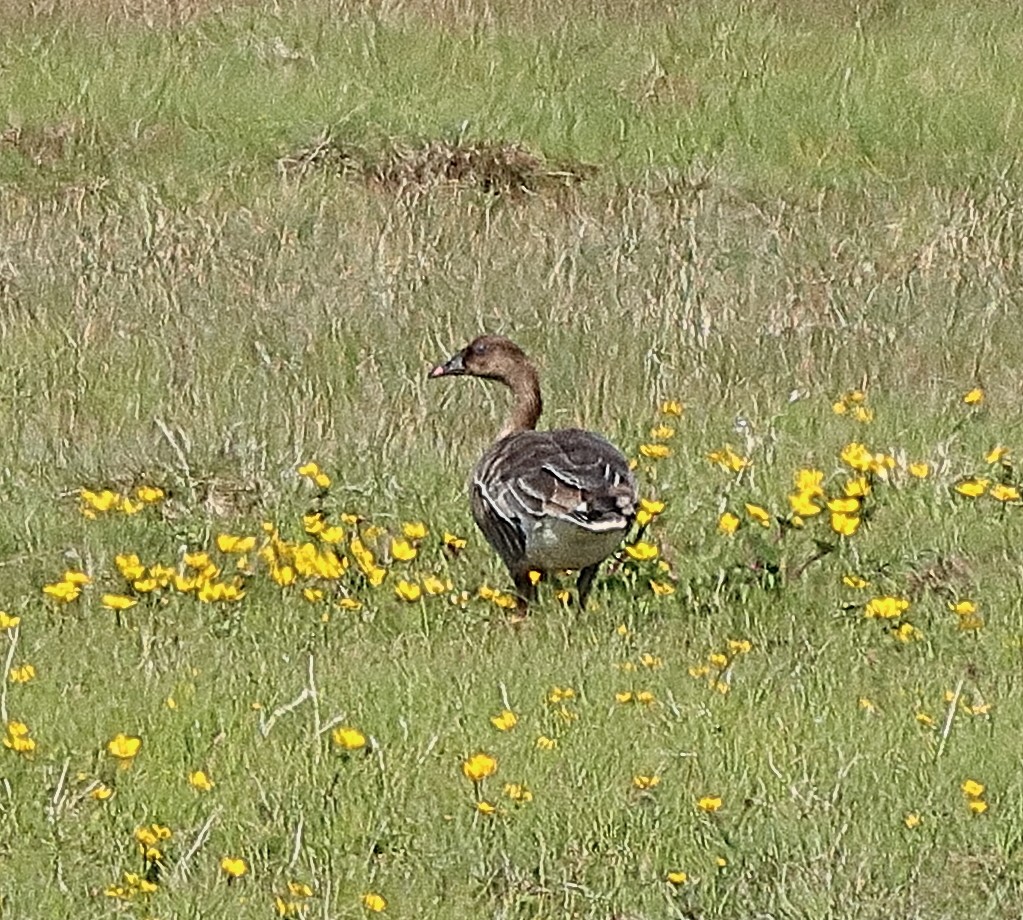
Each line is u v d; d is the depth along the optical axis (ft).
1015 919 35.88
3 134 89.92
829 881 36.19
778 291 75.36
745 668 45.03
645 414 63.41
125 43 99.35
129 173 87.45
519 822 37.96
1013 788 39.68
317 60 98.68
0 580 50.83
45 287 73.41
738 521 52.16
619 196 86.38
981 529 54.29
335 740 39.42
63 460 59.00
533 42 100.89
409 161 88.99
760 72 98.58
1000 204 84.84
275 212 82.99
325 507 55.47
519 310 72.59
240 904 34.96
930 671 45.27
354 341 69.21
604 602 49.88
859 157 91.81
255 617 47.75
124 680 43.68
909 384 66.95
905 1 105.70
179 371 66.54
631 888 36.17
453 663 44.80
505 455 50.85
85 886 35.63
